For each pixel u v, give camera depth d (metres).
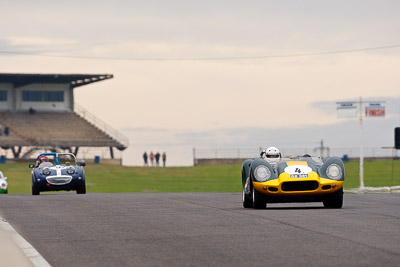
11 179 153.38
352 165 168.75
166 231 26.41
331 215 31.94
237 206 39.91
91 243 23.36
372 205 39.72
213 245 22.20
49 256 20.72
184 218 31.64
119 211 36.38
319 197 36.81
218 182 142.38
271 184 36.47
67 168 63.44
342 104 77.00
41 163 65.38
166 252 20.92
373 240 22.67
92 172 172.12
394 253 19.80
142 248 21.89
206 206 39.81
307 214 32.66
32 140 195.75
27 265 19.08
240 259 19.28
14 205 42.69
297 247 21.28
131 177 160.12
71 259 20.08
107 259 19.89
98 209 38.06
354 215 31.92
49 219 32.31
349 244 21.75
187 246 22.11
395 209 35.91
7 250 21.47
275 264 18.34
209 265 18.41
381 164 170.25
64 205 42.03
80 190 63.69
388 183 110.38
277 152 39.44
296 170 36.94
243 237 24.05
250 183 37.69
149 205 40.91
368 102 76.56
